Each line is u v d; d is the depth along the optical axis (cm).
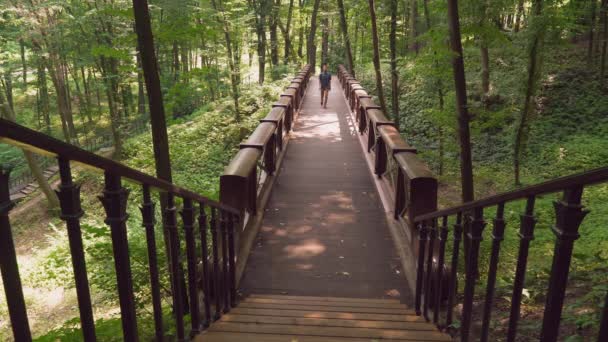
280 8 2855
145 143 1969
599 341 119
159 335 207
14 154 2331
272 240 565
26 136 108
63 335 378
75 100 3472
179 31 525
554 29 1087
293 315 363
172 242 233
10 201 107
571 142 1438
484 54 1606
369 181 800
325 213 652
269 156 773
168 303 517
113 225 162
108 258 539
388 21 1371
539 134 1539
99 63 2172
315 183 788
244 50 2189
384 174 749
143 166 1652
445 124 964
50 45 1830
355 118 1352
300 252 535
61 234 1200
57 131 2997
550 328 148
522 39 1147
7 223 107
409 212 484
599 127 1487
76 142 2514
